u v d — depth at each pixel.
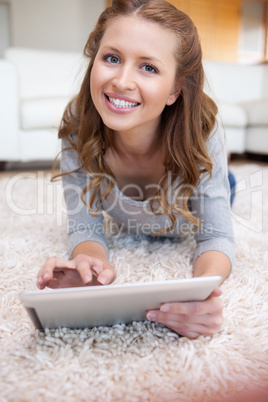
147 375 0.58
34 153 2.65
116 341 0.66
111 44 0.72
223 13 6.66
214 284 0.58
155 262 1.01
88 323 0.68
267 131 3.18
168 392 0.54
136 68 0.73
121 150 0.96
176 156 0.90
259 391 0.54
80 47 6.18
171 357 0.62
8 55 3.07
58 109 2.55
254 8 6.89
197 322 0.65
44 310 0.58
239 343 0.66
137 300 0.60
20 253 1.08
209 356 0.62
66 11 6.01
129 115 0.75
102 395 0.53
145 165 0.99
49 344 0.64
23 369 0.58
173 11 0.76
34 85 3.08
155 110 0.76
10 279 0.90
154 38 0.71
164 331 0.69
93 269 0.72
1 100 2.50
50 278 0.66
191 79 0.84
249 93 3.90
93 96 0.77
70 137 1.00
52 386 0.54
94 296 0.56
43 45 6.05
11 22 5.87
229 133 3.29
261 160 3.53
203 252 0.90
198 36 0.83
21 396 0.52
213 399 0.52
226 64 3.83
